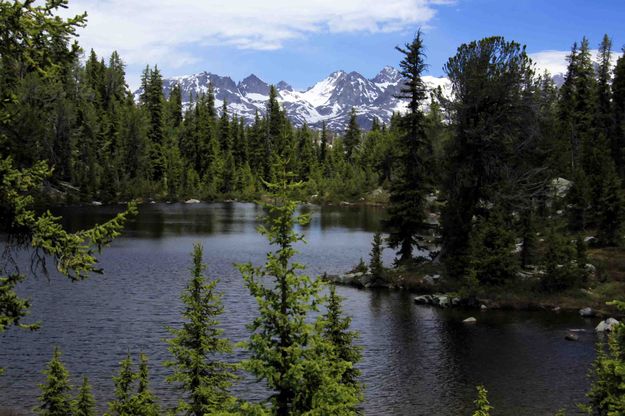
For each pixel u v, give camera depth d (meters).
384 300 40.47
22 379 24.27
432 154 47.72
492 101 43.62
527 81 43.41
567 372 26.09
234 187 137.00
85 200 101.88
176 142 143.25
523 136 44.66
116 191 112.19
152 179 127.75
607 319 34.00
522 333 32.34
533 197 47.06
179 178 130.00
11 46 9.27
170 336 30.52
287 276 10.96
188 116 161.12
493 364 27.23
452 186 46.03
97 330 31.30
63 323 32.38
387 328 33.25
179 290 41.25
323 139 171.75
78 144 115.00
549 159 47.56
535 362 27.47
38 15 9.21
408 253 49.34
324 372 10.59
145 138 126.75
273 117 161.12
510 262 40.78
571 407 22.25
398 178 49.00
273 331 11.05
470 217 45.03
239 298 39.56
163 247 62.03
